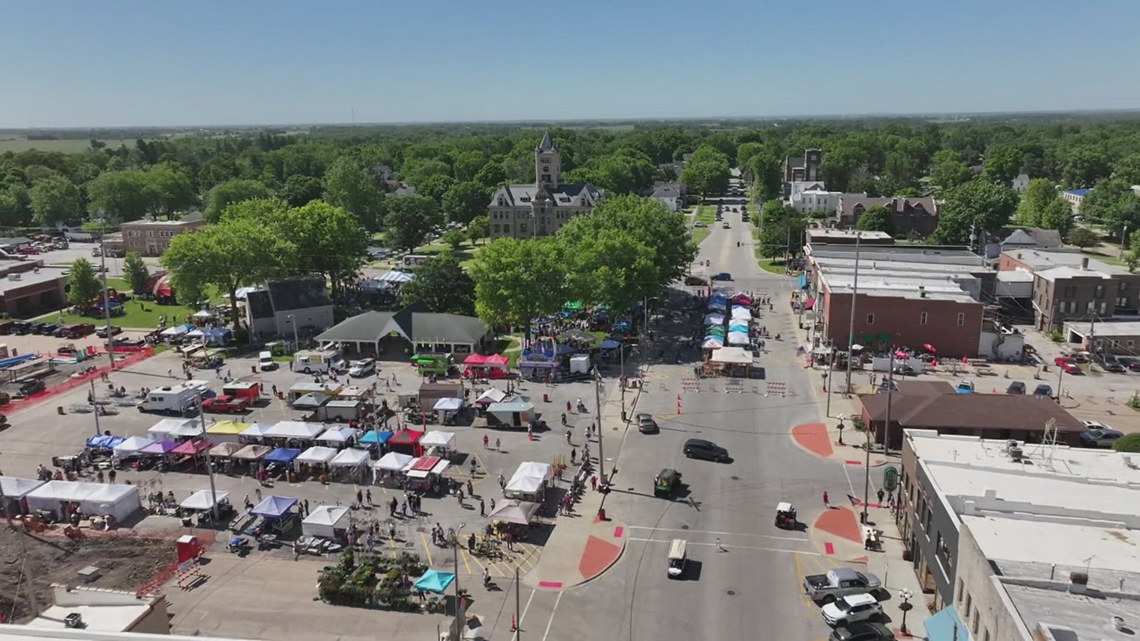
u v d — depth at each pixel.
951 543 42.06
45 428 75.69
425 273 115.75
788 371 90.94
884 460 65.75
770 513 57.19
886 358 89.88
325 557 52.31
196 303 115.38
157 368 95.50
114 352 102.00
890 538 53.66
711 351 95.94
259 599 47.09
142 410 79.81
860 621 43.62
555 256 103.25
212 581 49.19
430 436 67.31
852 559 51.06
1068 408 77.44
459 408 75.69
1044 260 124.25
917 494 49.75
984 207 166.00
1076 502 43.47
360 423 74.62
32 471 66.12
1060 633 30.31
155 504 59.94
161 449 66.44
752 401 80.88
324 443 69.56
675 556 49.16
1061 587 34.03
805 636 43.25
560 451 68.69
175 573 50.03
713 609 45.72
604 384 87.19
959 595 40.03
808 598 46.81
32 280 131.75
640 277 103.50
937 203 185.50
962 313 94.06
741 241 189.62
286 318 110.50
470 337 97.38
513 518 53.12
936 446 52.31
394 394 84.69
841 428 71.00
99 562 51.44
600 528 55.19
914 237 184.38
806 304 118.50
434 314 102.19
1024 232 152.25
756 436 71.50
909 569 49.78
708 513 57.28
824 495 59.19
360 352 101.19
